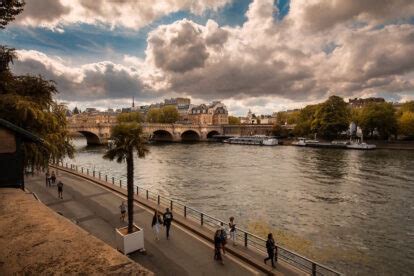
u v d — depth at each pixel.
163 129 138.38
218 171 57.47
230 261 15.39
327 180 47.22
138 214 22.91
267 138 125.94
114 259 4.33
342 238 24.25
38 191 30.86
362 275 18.52
